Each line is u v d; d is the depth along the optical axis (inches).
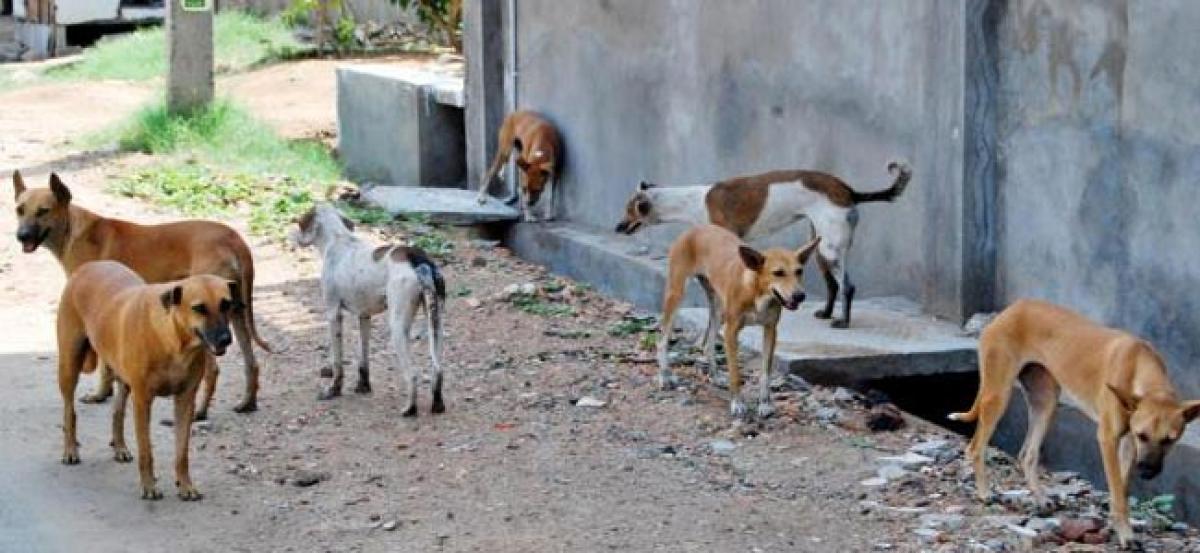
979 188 437.7
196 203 641.6
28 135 799.7
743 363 433.4
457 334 476.4
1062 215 417.1
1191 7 373.4
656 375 428.1
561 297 531.8
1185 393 383.6
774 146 518.0
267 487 345.1
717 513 327.0
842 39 482.9
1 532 318.3
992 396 332.8
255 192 671.8
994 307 442.9
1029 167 427.2
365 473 353.1
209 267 393.1
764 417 386.9
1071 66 410.6
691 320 458.6
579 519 323.9
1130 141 394.0
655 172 586.6
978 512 329.7
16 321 485.1
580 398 407.2
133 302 329.1
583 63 629.0
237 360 445.7
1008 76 432.5
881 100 469.7
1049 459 390.9
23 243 401.4
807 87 499.8
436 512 328.8
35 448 370.0
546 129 644.1
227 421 389.7
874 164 475.8
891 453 367.9
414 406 391.9
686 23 558.3
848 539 313.1
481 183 702.5
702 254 404.2
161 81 972.6
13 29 1274.6
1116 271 401.4
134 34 1129.4
